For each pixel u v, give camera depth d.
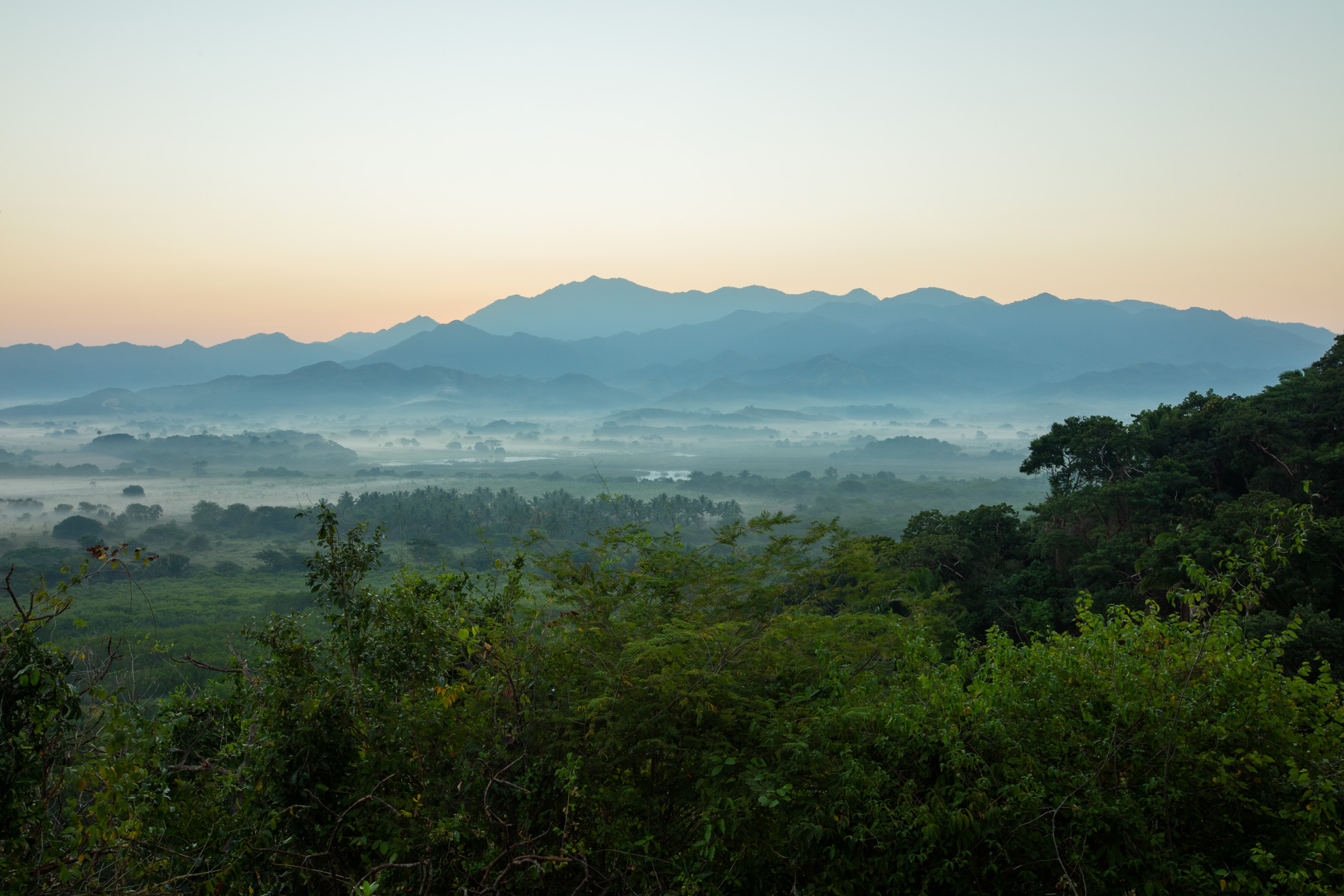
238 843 5.15
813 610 7.67
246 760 5.70
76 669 5.07
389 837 5.36
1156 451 38.28
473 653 6.24
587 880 4.94
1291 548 5.94
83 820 4.77
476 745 5.59
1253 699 5.11
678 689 5.51
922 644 6.64
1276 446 33.09
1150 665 5.54
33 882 4.50
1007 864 4.69
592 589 7.04
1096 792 4.59
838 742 5.18
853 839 4.70
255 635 6.14
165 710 6.04
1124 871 4.61
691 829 5.29
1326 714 5.21
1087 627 6.37
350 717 5.77
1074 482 42.16
